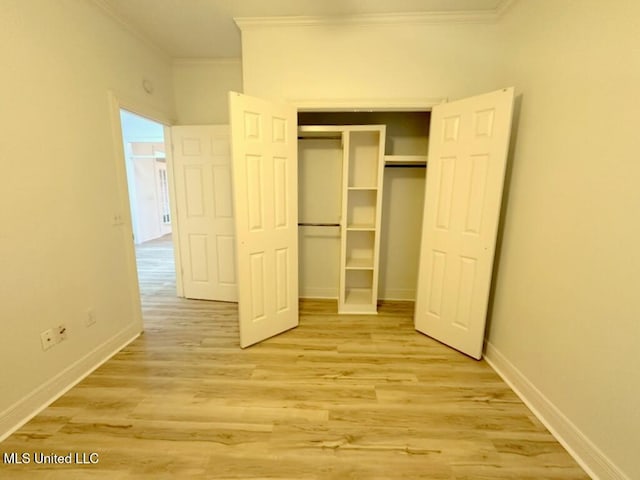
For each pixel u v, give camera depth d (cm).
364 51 229
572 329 146
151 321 283
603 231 130
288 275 257
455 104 212
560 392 153
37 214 165
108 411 166
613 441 125
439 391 186
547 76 166
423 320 256
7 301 150
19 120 154
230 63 303
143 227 702
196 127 303
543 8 170
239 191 213
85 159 197
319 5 208
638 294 115
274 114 224
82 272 196
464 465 136
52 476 129
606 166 129
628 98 120
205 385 189
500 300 209
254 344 240
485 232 204
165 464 135
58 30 175
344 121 305
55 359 177
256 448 144
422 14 217
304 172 318
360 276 341
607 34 129
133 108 246
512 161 198
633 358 117
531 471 134
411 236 325
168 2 206
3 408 149
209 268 330
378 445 146
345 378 198
